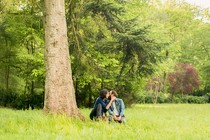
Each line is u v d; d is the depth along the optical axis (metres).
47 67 11.60
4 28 27.02
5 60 30.09
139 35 20.58
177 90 57.41
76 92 28.25
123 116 11.45
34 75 27.38
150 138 7.53
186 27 60.88
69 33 15.34
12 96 29.20
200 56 62.12
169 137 7.74
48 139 6.96
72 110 11.36
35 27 26.05
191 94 65.00
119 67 25.83
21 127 8.56
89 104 28.58
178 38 60.16
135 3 31.12
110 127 9.34
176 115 18.81
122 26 21.47
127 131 8.80
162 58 22.16
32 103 28.41
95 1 17.67
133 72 22.70
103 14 19.19
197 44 62.06
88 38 17.86
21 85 33.91
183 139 7.61
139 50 20.83
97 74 17.88
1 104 29.16
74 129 8.56
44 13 11.91
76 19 14.58
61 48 11.59
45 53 11.78
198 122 14.14
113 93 11.55
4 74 32.56
